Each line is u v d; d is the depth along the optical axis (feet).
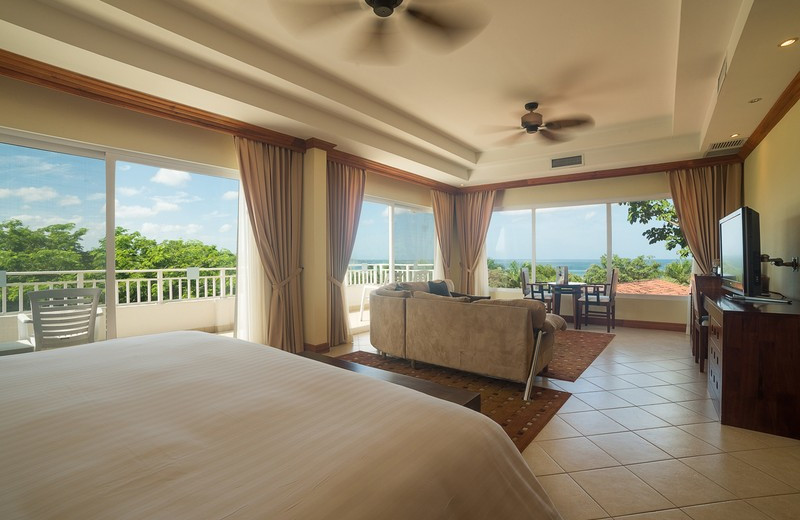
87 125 10.21
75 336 9.96
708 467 6.77
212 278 16.67
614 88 12.67
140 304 15.07
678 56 9.61
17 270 9.48
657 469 6.72
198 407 3.78
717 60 9.78
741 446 7.49
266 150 13.69
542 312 10.24
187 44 8.97
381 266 22.31
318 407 3.79
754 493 6.03
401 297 13.34
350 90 12.85
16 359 5.41
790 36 7.77
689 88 11.43
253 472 2.69
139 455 2.90
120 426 3.37
